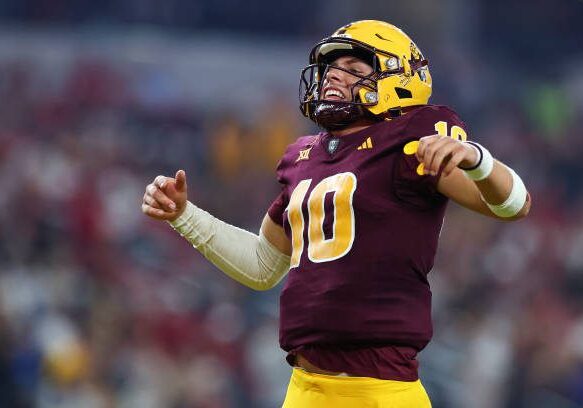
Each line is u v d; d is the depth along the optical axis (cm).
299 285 1234
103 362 3331
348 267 1199
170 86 5634
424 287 1230
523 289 4209
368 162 1214
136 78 5581
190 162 5322
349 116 1258
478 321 3847
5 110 5138
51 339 3284
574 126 6294
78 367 3256
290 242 1344
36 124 5144
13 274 3703
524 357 3484
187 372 3384
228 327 3750
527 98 6303
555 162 6022
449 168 1083
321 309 1208
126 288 3750
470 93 6222
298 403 1241
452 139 1094
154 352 3403
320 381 1223
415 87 1270
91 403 3200
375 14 6475
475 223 4672
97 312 3456
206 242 1368
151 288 3850
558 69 6562
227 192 5062
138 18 6025
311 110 1301
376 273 1197
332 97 1262
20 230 4022
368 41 1256
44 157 4531
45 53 5481
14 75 5347
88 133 5066
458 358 3716
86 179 4478
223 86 5709
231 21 6231
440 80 6178
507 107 6228
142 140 5312
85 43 5591
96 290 3634
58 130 5097
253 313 3875
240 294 3934
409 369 1217
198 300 3906
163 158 5256
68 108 5319
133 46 5719
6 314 3186
